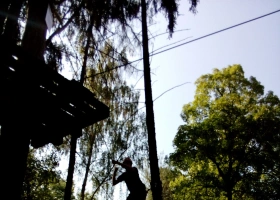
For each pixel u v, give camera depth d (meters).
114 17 9.20
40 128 4.45
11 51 3.32
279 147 21.45
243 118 21.56
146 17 9.75
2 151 3.70
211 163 22.91
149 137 7.85
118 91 14.13
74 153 10.20
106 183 15.96
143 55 9.07
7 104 3.64
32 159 13.16
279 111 22.22
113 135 15.73
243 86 24.75
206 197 22.12
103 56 10.88
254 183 21.16
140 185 4.41
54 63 8.15
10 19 4.46
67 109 4.14
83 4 8.74
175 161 22.62
